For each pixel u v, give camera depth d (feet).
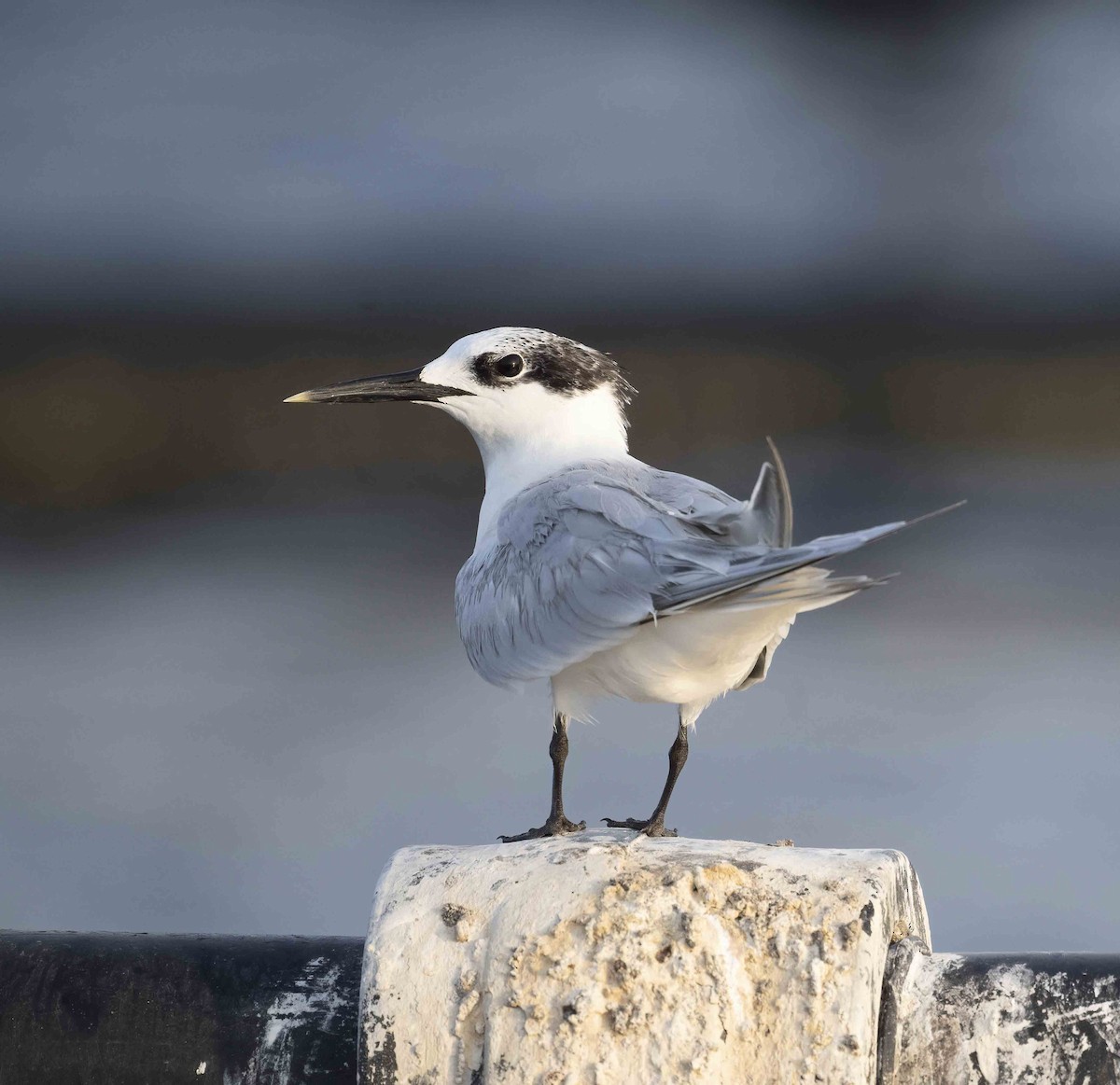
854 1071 16.61
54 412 106.32
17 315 111.14
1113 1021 16.76
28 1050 18.83
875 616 67.15
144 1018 18.79
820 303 126.52
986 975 17.26
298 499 94.07
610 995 17.28
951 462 101.35
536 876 18.26
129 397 108.37
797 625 66.33
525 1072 17.16
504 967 17.58
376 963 18.04
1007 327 123.65
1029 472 97.45
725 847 18.67
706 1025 16.99
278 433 103.55
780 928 17.26
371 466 97.66
